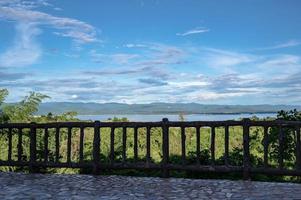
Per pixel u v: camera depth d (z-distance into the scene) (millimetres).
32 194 4871
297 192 4863
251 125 5605
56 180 5754
